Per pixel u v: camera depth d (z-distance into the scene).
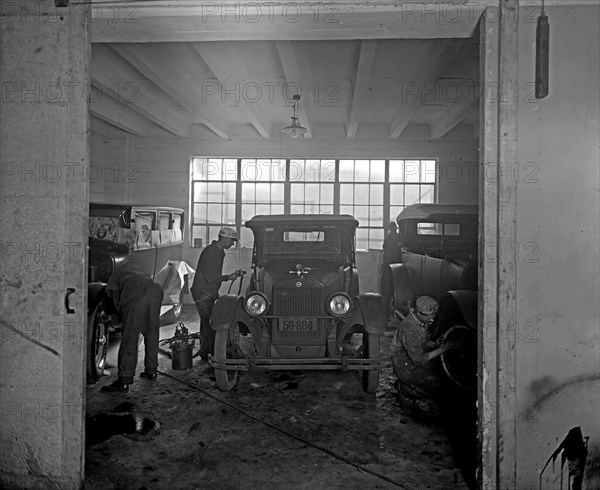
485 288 2.33
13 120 2.48
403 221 6.88
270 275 4.39
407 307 4.07
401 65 5.54
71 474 2.45
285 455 2.90
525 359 2.32
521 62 2.32
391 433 3.23
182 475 2.67
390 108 7.64
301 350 3.98
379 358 3.84
